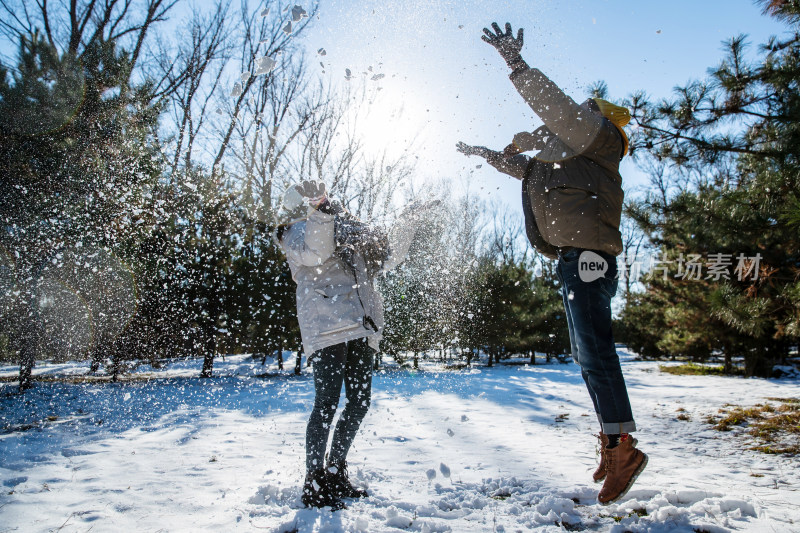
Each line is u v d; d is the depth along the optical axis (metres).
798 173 4.14
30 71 7.43
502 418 4.70
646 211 5.86
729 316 5.65
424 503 2.04
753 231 4.86
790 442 3.50
